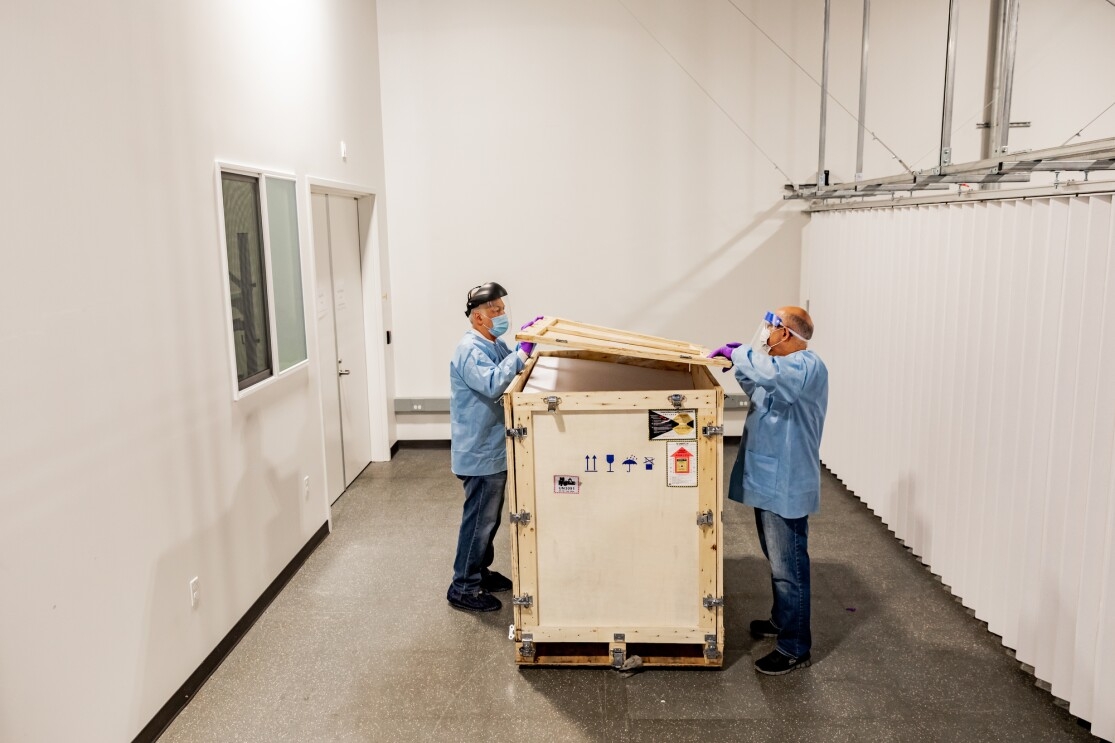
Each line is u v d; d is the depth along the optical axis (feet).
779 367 9.04
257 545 11.49
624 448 9.20
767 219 19.03
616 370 10.61
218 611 10.19
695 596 9.52
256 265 11.68
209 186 10.07
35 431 6.72
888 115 18.29
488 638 10.80
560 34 18.53
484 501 11.18
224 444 10.41
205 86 10.01
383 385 19.08
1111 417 7.93
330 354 16.20
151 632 8.54
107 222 7.77
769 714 8.95
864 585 12.30
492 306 11.23
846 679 9.63
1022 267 9.62
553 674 9.86
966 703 9.10
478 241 19.45
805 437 9.37
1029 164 9.36
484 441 10.89
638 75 18.61
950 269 11.55
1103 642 7.99
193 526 9.52
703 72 18.51
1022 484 9.62
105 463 7.72
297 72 13.48
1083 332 8.24
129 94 8.21
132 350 8.20
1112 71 17.81
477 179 19.20
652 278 19.43
